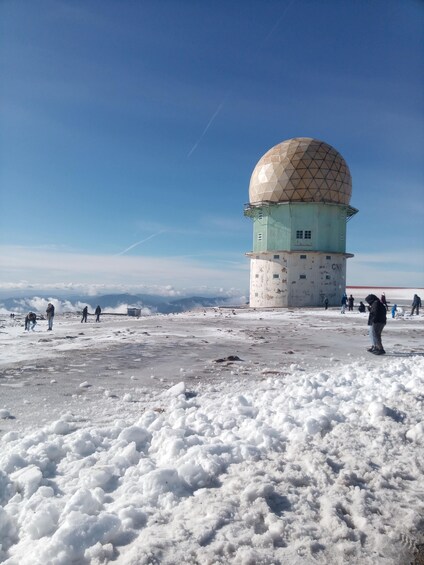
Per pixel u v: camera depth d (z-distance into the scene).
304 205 47.78
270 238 49.16
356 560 3.14
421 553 3.30
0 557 2.98
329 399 7.19
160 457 4.65
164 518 3.46
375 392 7.77
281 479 4.14
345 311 39.31
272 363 11.78
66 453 4.65
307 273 47.72
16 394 7.64
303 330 22.59
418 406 6.68
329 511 3.65
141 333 20.19
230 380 9.30
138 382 8.92
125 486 3.95
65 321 36.00
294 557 3.10
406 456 4.92
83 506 3.46
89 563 2.94
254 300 50.59
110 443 5.00
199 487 4.02
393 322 30.02
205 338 18.02
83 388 8.23
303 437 5.18
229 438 5.09
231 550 3.10
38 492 3.73
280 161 47.69
